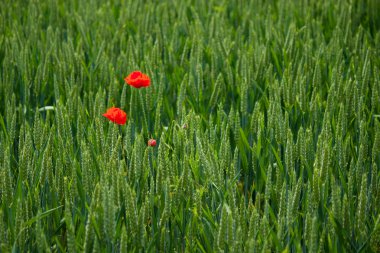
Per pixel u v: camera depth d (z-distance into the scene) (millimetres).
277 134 5289
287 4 10062
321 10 10594
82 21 9133
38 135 5277
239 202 4734
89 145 5074
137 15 10055
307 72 7254
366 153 5156
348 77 7262
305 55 7594
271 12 10773
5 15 10297
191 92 6773
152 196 4359
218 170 4629
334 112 6285
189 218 4520
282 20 9625
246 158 5199
